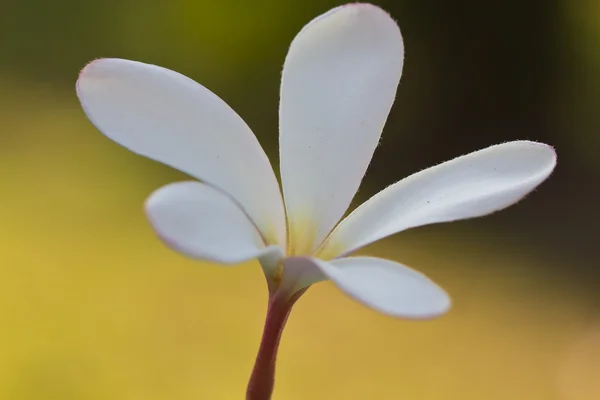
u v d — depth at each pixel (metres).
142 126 0.27
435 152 0.94
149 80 0.27
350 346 0.61
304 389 0.55
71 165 0.81
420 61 0.95
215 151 0.27
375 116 0.29
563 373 0.60
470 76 0.95
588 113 0.93
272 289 0.27
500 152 0.28
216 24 0.97
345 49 0.29
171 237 0.24
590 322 0.66
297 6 0.96
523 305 0.68
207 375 0.54
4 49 0.98
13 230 0.69
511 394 0.57
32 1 1.00
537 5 0.93
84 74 0.27
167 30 0.98
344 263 0.26
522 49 0.94
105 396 0.51
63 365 0.54
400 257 0.73
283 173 0.29
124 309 0.61
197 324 0.60
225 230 0.25
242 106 0.97
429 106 0.95
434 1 0.94
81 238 0.70
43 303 0.61
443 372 0.59
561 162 0.93
